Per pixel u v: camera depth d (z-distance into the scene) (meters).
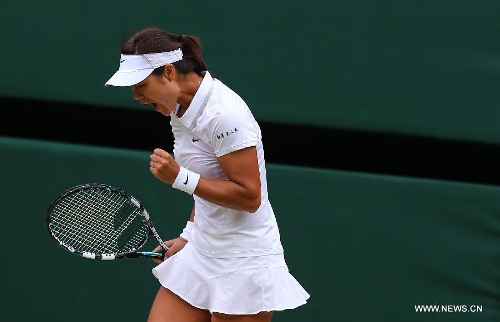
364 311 17.67
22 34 17.02
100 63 17.09
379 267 17.70
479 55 17.70
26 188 17.19
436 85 17.66
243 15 17.28
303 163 18.31
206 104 10.80
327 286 17.61
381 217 17.69
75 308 17.31
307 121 17.48
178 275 12.03
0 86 17.00
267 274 11.42
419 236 17.75
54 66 17.06
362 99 17.53
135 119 17.78
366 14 17.45
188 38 10.98
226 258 11.47
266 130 17.91
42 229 17.22
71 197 13.34
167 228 17.23
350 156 18.36
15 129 17.83
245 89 17.38
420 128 17.69
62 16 17.02
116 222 13.16
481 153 18.30
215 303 11.51
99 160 17.22
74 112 17.64
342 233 17.62
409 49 17.58
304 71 17.41
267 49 17.33
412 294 17.75
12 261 17.22
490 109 17.78
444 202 17.78
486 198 17.81
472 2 17.66
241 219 11.33
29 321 17.27
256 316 11.58
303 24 17.36
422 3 17.56
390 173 18.48
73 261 17.27
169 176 10.65
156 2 17.12
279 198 17.53
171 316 12.14
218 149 10.81
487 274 17.84
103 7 17.06
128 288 17.34
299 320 17.61
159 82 10.71
